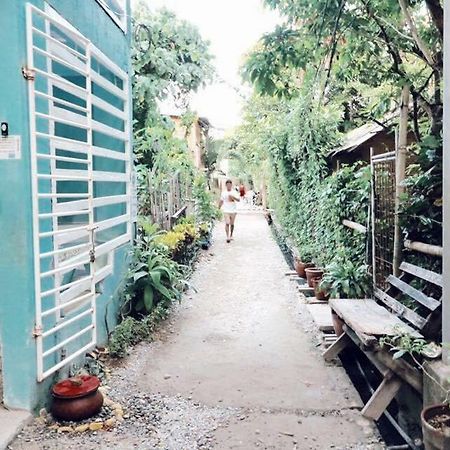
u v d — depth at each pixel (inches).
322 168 300.5
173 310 242.1
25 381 120.5
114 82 205.8
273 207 583.2
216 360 173.5
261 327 214.1
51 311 125.8
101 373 156.3
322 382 152.9
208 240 463.2
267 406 135.9
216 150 903.7
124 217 207.6
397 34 189.2
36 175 120.6
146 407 134.8
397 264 166.6
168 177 360.5
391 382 127.9
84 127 146.4
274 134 390.3
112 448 111.2
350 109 333.1
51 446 110.6
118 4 210.1
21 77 116.9
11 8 114.8
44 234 123.3
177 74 401.4
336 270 207.5
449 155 111.6
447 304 113.8
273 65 189.0
